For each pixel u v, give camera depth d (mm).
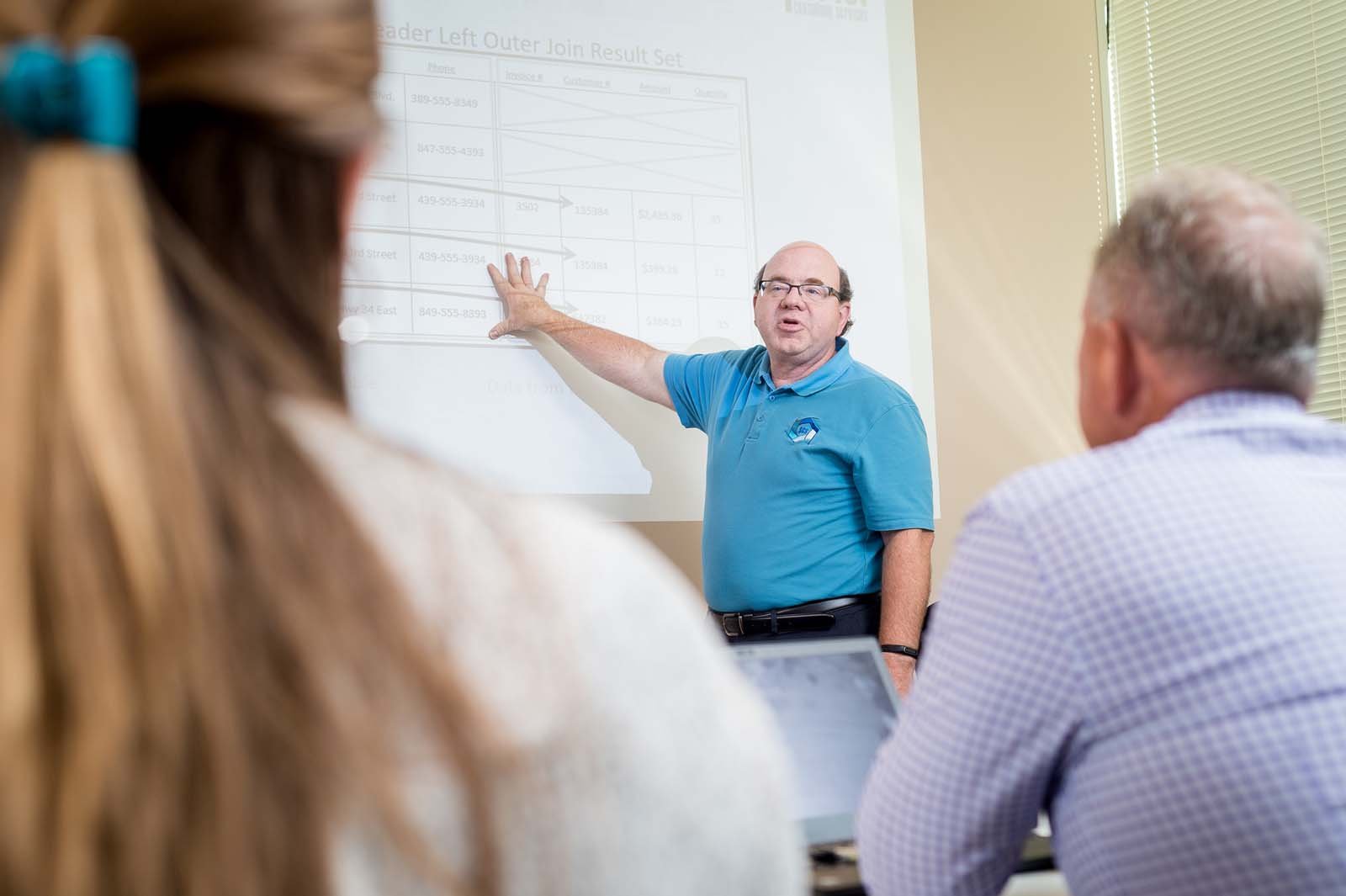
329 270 469
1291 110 3807
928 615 3127
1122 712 959
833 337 3260
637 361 3355
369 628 379
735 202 3559
